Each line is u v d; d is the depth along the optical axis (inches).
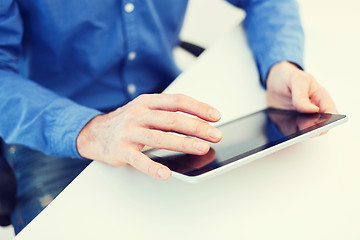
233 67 30.9
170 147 19.7
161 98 22.7
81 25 32.1
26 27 32.6
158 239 17.0
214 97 27.5
